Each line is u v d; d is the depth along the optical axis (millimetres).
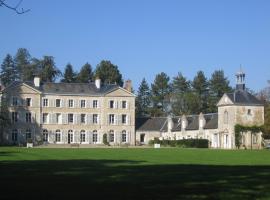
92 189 17266
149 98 155500
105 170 26391
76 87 111812
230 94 96750
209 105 147250
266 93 113438
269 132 91000
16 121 105562
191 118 113125
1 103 104250
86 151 61906
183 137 111500
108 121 111812
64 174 23594
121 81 149625
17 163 33156
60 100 109250
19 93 105938
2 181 20125
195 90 153875
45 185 18578
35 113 107062
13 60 151625
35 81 109250
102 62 149250
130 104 113312
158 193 16109
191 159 42594
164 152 60438
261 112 95625
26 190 17031
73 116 110000
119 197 15266
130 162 35688
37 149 69500
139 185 18453
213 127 101250
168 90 154500
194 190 16828
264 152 62812
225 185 18297
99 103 111688
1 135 103875
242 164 34719
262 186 17938
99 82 113500
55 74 150750
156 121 120625
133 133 113250
